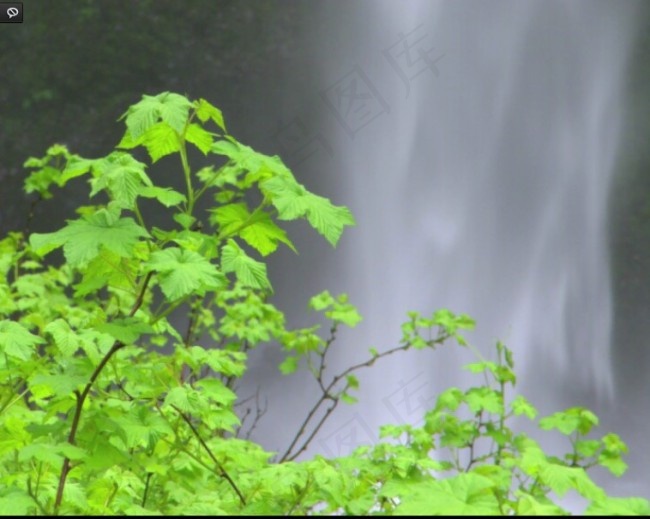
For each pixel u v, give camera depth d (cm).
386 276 1859
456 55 1941
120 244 188
